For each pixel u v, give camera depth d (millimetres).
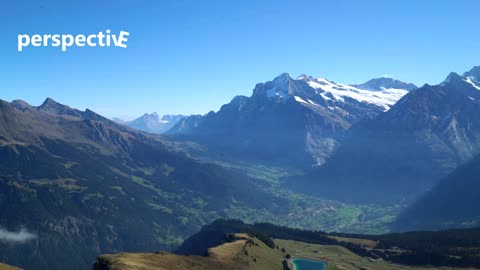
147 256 181625
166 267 173750
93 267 167250
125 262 163000
